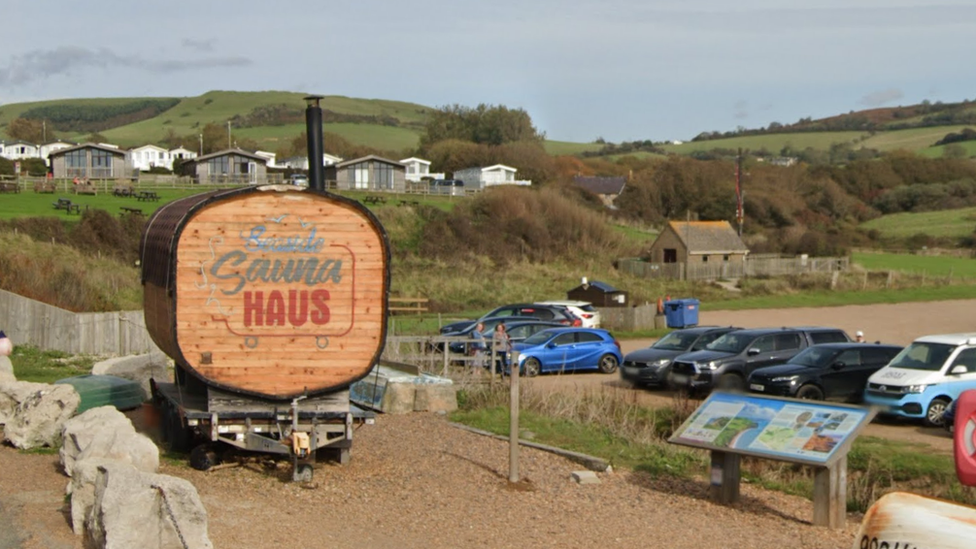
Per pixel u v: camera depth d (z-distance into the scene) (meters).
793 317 48.88
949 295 60.06
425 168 110.88
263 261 13.77
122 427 12.34
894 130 196.88
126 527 8.79
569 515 12.45
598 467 15.16
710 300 56.75
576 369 29.33
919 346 21.47
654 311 44.72
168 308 13.67
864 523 6.76
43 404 14.55
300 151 128.00
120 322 29.50
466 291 53.88
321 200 13.89
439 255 63.84
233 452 14.92
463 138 148.25
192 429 14.90
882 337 40.19
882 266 74.69
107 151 86.00
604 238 74.50
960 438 5.71
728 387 24.11
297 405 13.80
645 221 95.69
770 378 22.39
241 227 13.70
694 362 24.39
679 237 67.12
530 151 118.88
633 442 17.30
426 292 52.38
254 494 12.59
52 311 29.33
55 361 26.78
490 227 70.25
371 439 17.03
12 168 87.88
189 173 88.25
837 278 62.84
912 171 124.06
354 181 87.88
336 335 13.97
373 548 10.44
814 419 12.66
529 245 70.12
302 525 11.09
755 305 54.56
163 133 199.75
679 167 104.94
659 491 14.02
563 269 65.81
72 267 38.06
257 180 84.31
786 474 16.02
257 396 13.73
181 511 8.97
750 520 12.49
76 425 12.52
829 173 122.44
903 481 15.34
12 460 13.52
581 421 19.12
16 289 33.31
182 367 13.85
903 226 106.00
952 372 20.56
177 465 14.05
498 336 24.28
